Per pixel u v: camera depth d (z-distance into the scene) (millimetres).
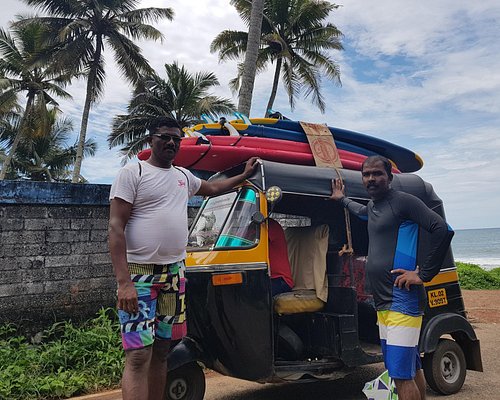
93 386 5863
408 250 3842
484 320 10984
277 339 5055
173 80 27844
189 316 4883
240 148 5262
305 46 25781
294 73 27109
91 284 7613
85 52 26719
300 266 5570
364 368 7133
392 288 3846
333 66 26422
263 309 4645
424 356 5688
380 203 4031
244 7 22359
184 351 4754
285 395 5898
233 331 4590
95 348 6656
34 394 5473
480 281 18562
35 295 7090
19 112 33094
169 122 3611
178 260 3604
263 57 25328
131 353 3361
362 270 5629
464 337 5945
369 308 5555
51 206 7316
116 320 7672
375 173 3965
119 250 3338
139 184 3469
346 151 6199
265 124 5891
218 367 4863
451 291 5855
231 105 27547
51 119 31859
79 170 27203
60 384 5602
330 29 25359
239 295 4609
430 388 5934
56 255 7320
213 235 5172
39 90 30094
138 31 27547
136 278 3434
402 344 3756
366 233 5863
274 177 4973
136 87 28734
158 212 3492
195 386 4895
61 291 7324
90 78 27375
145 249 3438
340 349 4977
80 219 7574
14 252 6965
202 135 5293
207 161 5328
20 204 7031
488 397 5641
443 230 3709
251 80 11211
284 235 5430
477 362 5922
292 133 5883
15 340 6609
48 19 26891
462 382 5832
